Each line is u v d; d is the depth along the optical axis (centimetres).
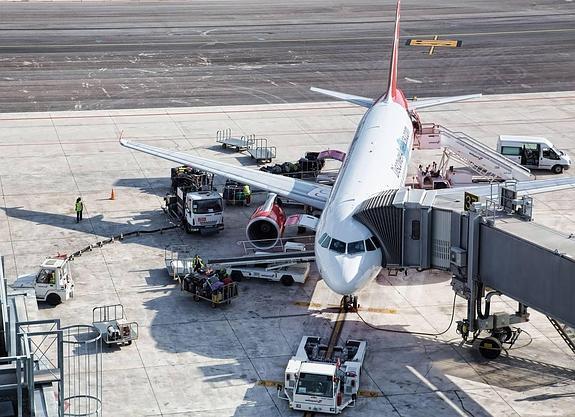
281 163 9031
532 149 9025
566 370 5469
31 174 8631
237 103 11056
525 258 5041
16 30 14562
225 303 6222
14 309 3462
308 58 13188
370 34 14762
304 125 10281
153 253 7025
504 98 11388
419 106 8900
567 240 5012
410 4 17462
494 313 5838
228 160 9119
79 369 5356
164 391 5191
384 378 5375
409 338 5841
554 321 5400
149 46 13725
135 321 5975
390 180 6412
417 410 5050
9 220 7575
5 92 11256
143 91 11450
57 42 13838
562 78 12319
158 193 8288
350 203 5972
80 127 10056
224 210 7994
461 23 15700
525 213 5450
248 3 17450
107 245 7144
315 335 5859
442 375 5409
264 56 13275
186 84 11800
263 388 5250
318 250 5778
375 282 6625
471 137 9875
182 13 16312
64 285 6122
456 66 12825
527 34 14838
